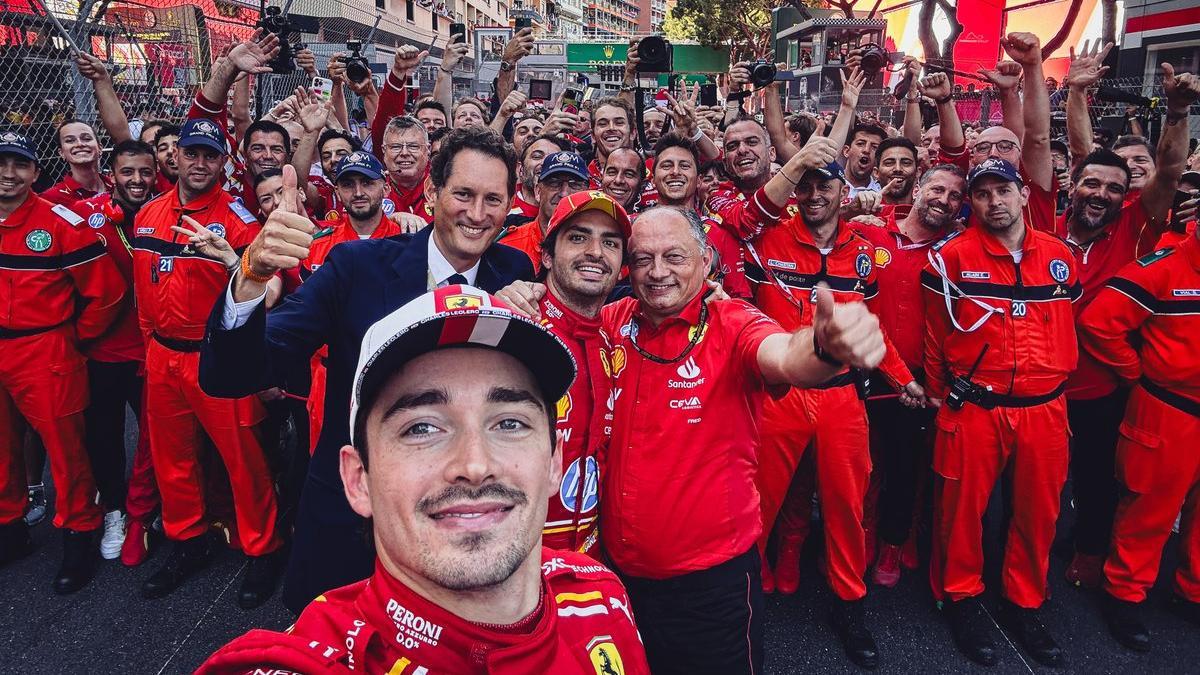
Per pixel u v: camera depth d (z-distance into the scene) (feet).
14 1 16.02
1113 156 10.69
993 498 13.44
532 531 2.72
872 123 15.72
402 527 2.63
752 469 6.65
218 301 4.85
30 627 9.39
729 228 10.15
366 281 6.40
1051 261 9.00
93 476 10.72
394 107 14.12
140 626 9.50
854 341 3.60
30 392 9.99
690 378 6.31
